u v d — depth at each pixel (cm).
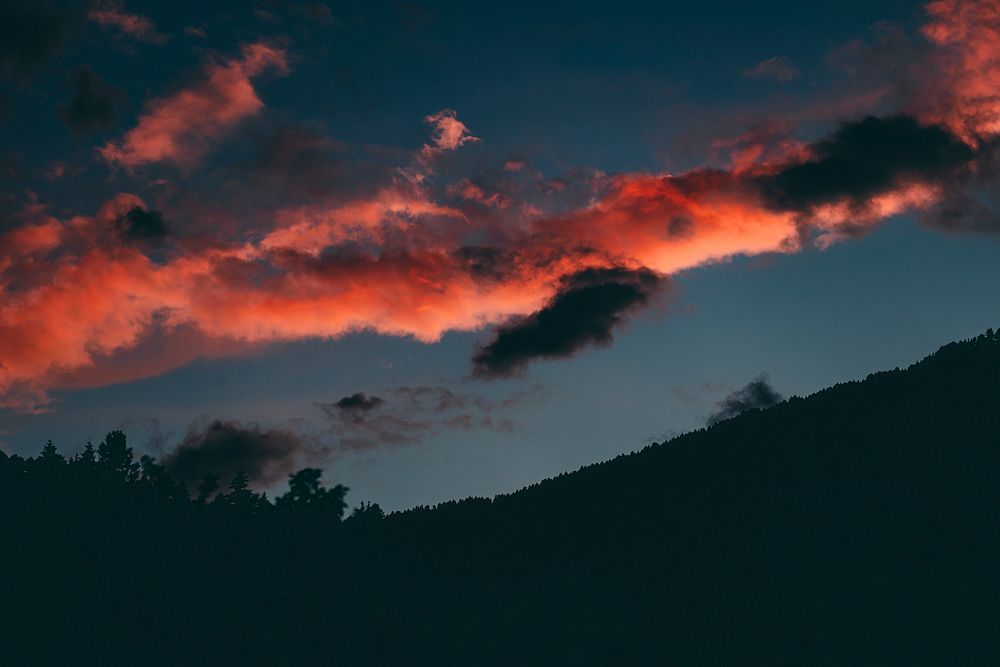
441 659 7956
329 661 8075
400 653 8169
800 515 8725
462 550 10288
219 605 9162
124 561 9738
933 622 6925
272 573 10019
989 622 6762
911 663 6544
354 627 8756
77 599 8838
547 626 8231
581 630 8038
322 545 10881
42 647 7938
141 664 7875
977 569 7356
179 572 9750
